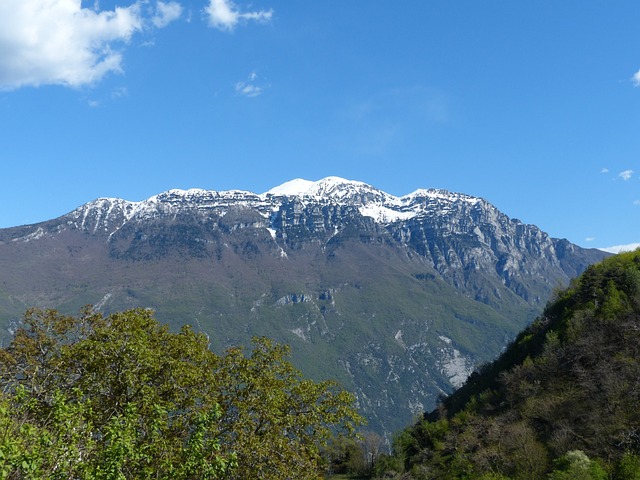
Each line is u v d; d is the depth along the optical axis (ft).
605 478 216.13
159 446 85.15
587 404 297.94
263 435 119.34
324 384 135.23
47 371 114.01
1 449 61.46
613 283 407.85
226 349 134.41
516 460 277.23
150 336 124.57
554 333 400.47
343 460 483.51
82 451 72.49
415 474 376.48
